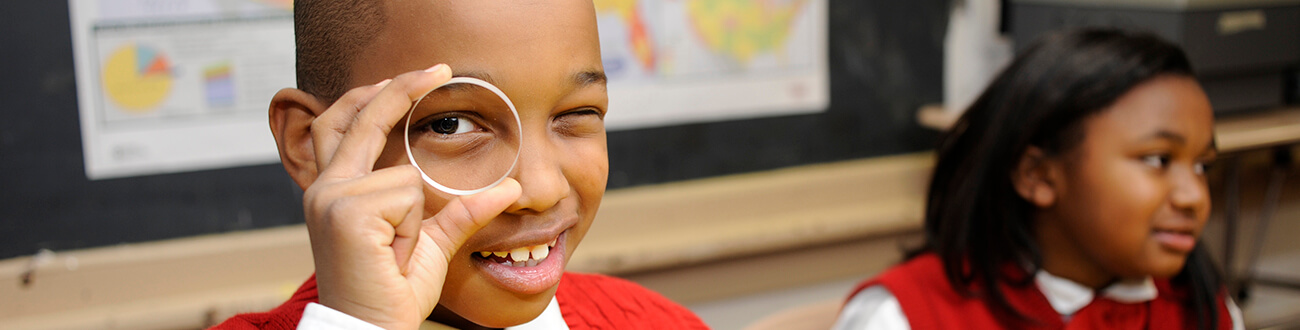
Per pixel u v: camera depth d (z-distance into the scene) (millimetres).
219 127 1905
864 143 2516
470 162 684
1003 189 1307
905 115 2543
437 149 681
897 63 2494
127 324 1819
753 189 2363
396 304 642
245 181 1950
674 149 2291
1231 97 2199
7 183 1777
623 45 2178
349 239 634
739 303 2416
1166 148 1165
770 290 2451
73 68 1787
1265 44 2102
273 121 729
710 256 2275
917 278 1388
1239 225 2936
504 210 685
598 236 2217
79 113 1807
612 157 2229
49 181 1809
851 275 2564
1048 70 1247
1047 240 1295
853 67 2449
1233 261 2615
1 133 1757
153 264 1879
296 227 2012
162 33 1823
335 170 650
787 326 1533
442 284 678
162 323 1842
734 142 2359
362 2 690
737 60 2312
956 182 1372
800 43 2371
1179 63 1208
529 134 681
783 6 2328
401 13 675
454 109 674
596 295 901
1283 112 2266
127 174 1858
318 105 713
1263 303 2729
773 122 2391
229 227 1953
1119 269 1221
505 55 666
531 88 672
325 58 711
